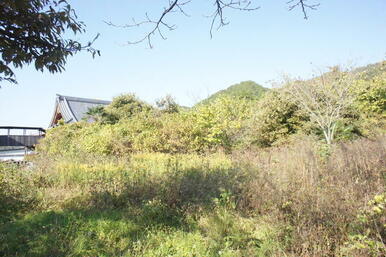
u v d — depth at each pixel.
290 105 12.62
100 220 4.18
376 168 5.71
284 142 11.52
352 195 4.15
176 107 24.19
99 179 6.46
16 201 5.12
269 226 3.90
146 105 23.50
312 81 12.39
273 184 4.98
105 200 5.30
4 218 4.41
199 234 3.82
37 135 25.38
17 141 24.03
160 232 3.90
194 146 11.97
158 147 11.94
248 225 4.06
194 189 5.39
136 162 8.56
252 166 6.77
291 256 3.09
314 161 6.25
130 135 12.91
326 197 4.04
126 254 3.26
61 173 6.88
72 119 28.59
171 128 12.59
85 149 11.88
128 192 5.54
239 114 14.35
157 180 5.99
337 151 7.52
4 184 5.56
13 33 2.94
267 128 12.32
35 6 2.98
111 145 11.78
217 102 15.99
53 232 3.71
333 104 11.72
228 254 3.23
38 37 3.01
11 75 3.18
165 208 4.75
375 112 13.58
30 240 3.51
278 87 13.16
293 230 3.50
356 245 2.68
